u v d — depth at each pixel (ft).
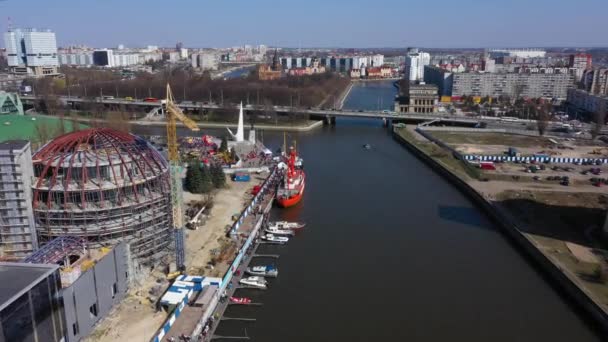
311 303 449.48
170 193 483.10
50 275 316.40
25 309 292.20
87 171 445.37
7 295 282.36
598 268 479.00
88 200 436.35
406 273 513.04
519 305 454.40
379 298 461.37
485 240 601.62
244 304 443.73
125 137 497.05
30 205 416.87
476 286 488.85
